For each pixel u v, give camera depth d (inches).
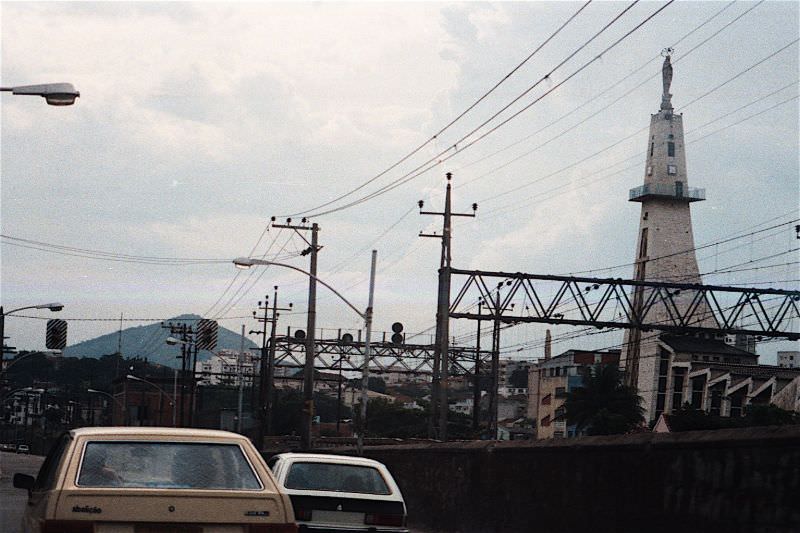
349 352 3275.1
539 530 756.0
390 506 639.8
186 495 322.3
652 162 5659.5
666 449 595.8
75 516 315.3
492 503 851.4
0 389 2935.5
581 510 692.7
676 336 4889.3
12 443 6633.9
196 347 3543.3
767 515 506.0
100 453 337.1
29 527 355.9
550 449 743.1
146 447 341.1
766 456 510.6
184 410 5206.7
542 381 5531.5
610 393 3627.0
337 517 630.5
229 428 3971.5
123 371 5590.6
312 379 2010.3
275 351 3282.5
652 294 2085.4
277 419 4785.9
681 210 5654.5
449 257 1952.5
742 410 4042.8
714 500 548.7
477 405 2940.5
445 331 1909.4
